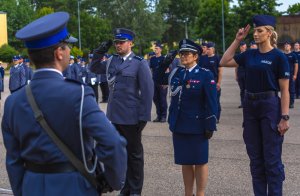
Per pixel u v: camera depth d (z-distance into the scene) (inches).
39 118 104.8
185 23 3174.2
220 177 255.0
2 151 331.6
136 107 223.9
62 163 105.3
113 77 226.2
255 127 198.5
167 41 3171.8
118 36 225.1
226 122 445.4
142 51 2517.2
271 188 196.1
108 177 108.1
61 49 108.8
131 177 224.8
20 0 2920.8
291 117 466.6
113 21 2504.9
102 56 232.2
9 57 2096.5
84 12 2384.4
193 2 3097.9
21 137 107.4
